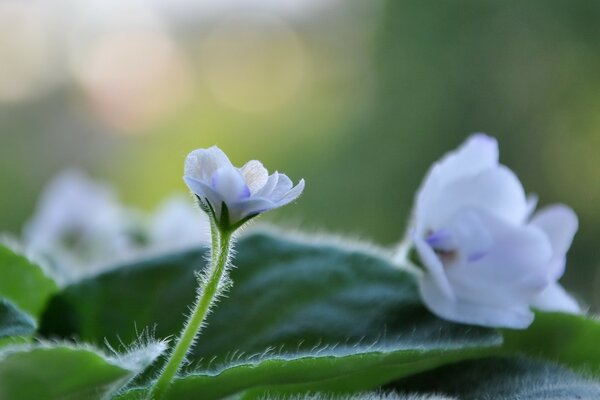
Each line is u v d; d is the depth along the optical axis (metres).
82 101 1.10
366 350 0.21
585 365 0.23
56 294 0.25
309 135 1.25
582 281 0.93
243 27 1.41
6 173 0.95
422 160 1.10
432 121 1.10
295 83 1.31
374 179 1.12
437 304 0.23
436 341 0.23
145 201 1.14
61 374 0.19
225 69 1.40
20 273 0.24
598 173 1.05
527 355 0.23
